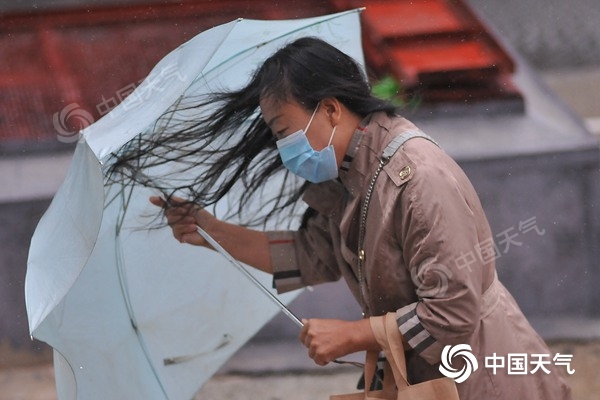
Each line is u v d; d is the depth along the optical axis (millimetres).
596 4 20578
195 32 16000
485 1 20500
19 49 15836
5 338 14570
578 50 20359
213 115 8617
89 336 8891
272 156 9141
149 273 9477
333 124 7926
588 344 14219
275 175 9547
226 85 8938
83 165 7387
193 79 7422
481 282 7625
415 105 15055
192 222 9273
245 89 8406
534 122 15258
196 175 9117
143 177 8945
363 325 7754
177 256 9523
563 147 14586
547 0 20547
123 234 9250
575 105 18891
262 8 16203
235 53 8703
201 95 8602
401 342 7652
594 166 14570
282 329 14750
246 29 8453
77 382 8602
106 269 9164
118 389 9031
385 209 7707
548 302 14797
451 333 7488
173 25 16047
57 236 7637
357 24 9234
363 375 8484
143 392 9328
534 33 20391
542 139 14812
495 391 7789
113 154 8109
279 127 8016
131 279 9406
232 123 8672
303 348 14609
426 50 15719
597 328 14492
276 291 9953
